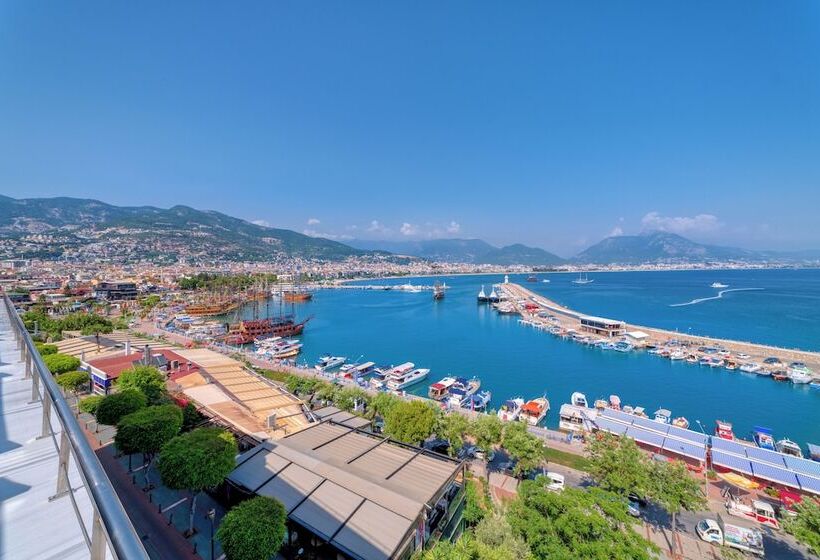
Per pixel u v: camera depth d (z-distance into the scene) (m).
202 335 122.44
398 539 21.75
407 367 90.25
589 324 132.88
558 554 22.89
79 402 44.00
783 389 79.38
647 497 33.59
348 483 26.06
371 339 129.50
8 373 14.91
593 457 37.50
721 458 42.53
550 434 51.88
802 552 30.39
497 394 77.31
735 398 74.50
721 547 30.31
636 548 22.95
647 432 48.31
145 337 102.31
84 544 6.21
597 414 55.88
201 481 24.22
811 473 39.06
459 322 161.25
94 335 85.38
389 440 33.59
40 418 10.87
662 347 109.00
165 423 30.06
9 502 6.96
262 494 25.36
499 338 129.38
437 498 26.16
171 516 26.72
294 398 47.16
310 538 24.80
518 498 28.47
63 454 6.92
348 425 40.00
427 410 41.72
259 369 82.44
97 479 4.29
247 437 36.22
